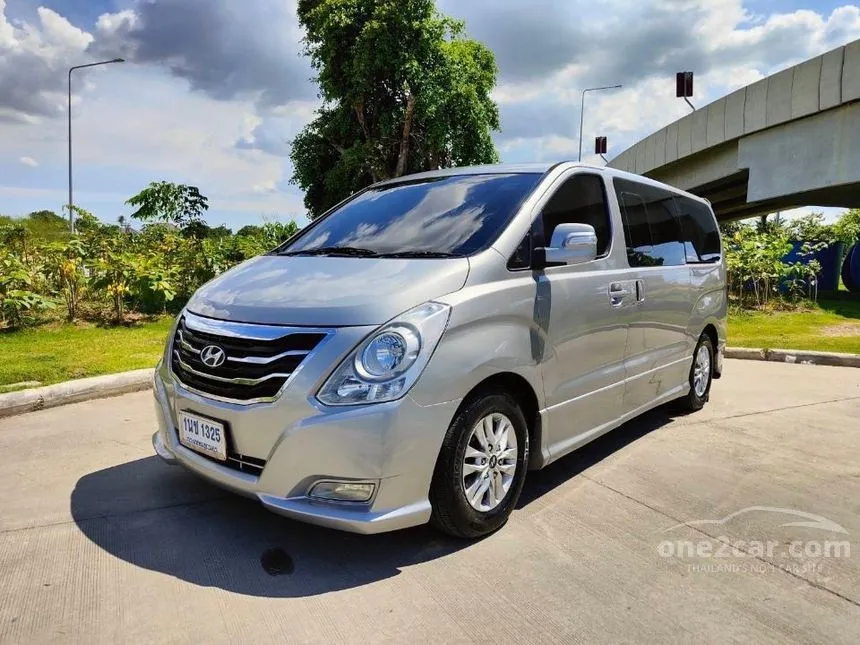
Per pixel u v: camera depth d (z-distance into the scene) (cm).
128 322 918
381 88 2088
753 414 545
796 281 1511
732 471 400
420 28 1900
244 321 276
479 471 294
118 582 257
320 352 256
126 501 334
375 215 386
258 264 350
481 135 2030
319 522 254
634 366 417
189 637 222
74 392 535
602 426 388
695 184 2002
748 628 235
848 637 230
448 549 291
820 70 1354
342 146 2250
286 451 255
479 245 315
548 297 325
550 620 237
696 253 531
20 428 461
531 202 341
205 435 282
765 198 1567
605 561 282
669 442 461
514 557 284
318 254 350
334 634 226
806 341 965
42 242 1128
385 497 256
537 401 324
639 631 231
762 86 1530
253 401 263
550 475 390
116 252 1027
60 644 217
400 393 255
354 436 250
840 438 473
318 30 2050
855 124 1313
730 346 918
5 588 251
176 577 262
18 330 836
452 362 270
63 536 295
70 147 2469
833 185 1372
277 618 235
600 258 383
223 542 292
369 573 268
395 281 281
